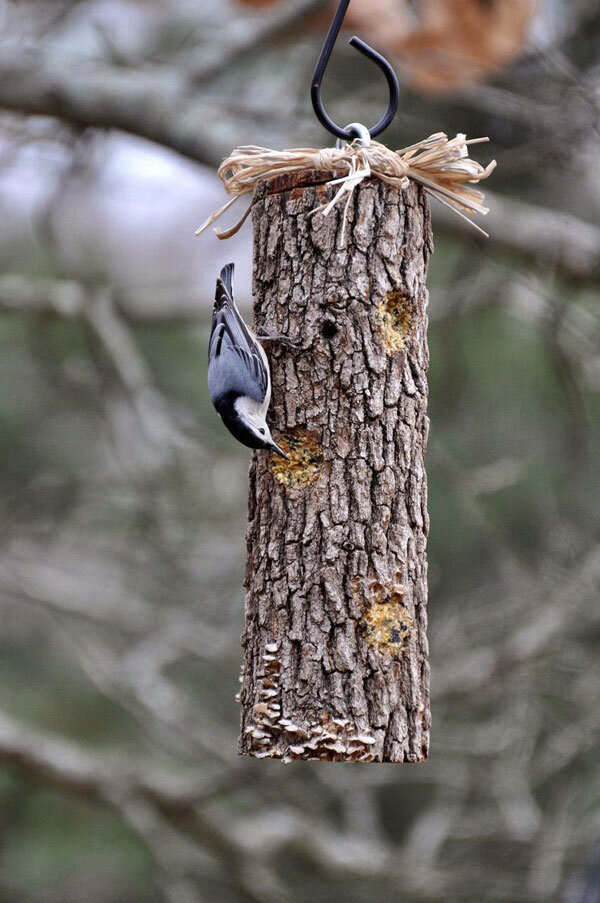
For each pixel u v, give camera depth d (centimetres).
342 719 609
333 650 615
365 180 650
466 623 1459
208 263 1833
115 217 1919
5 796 1759
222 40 1428
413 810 1934
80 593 1661
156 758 1878
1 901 1727
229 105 1327
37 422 1933
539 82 1203
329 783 1454
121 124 1316
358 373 638
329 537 626
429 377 1644
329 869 1442
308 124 1302
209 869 1659
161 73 1397
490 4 1070
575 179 1455
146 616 1566
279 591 628
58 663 1994
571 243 1251
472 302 1417
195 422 1719
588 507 1619
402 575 628
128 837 1798
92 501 1627
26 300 1510
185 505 1534
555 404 1659
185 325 1659
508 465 1496
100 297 1527
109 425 1517
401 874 1420
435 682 1398
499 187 1573
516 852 1484
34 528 1675
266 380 645
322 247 646
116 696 1526
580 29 1298
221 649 1510
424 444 653
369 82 1466
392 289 647
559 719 1519
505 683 1429
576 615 1415
